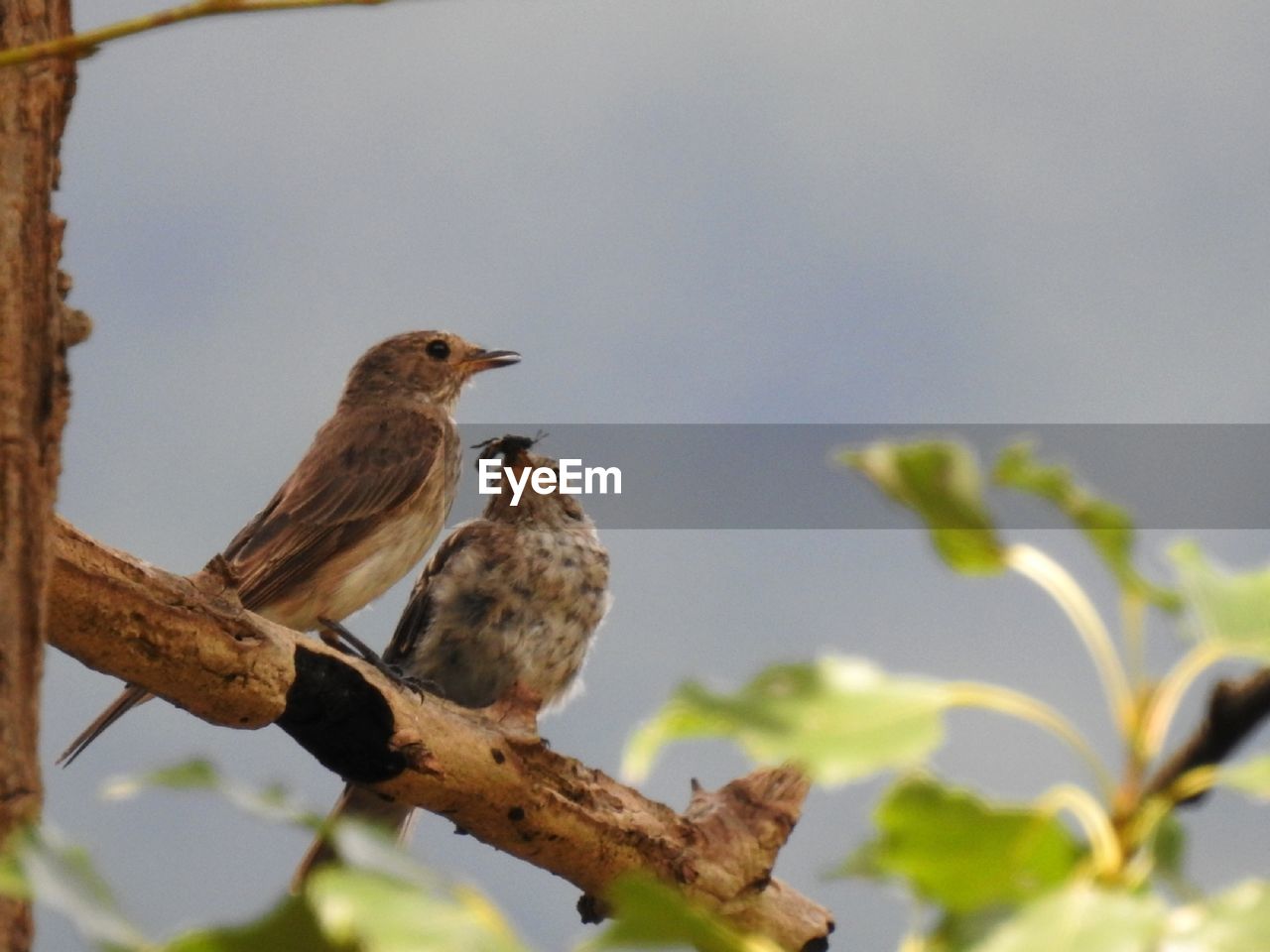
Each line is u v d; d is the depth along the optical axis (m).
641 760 0.95
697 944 0.91
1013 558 1.06
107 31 1.38
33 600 1.86
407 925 0.84
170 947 0.91
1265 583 1.01
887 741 0.87
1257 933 0.82
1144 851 0.99
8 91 2.12
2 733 1.74
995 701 0.96
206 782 0.97
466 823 3.24
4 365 1.97
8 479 1.90
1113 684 1.03
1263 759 0.97
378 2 1.39
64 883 0.86
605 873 3.26
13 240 2.02
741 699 0.90
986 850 1.00
